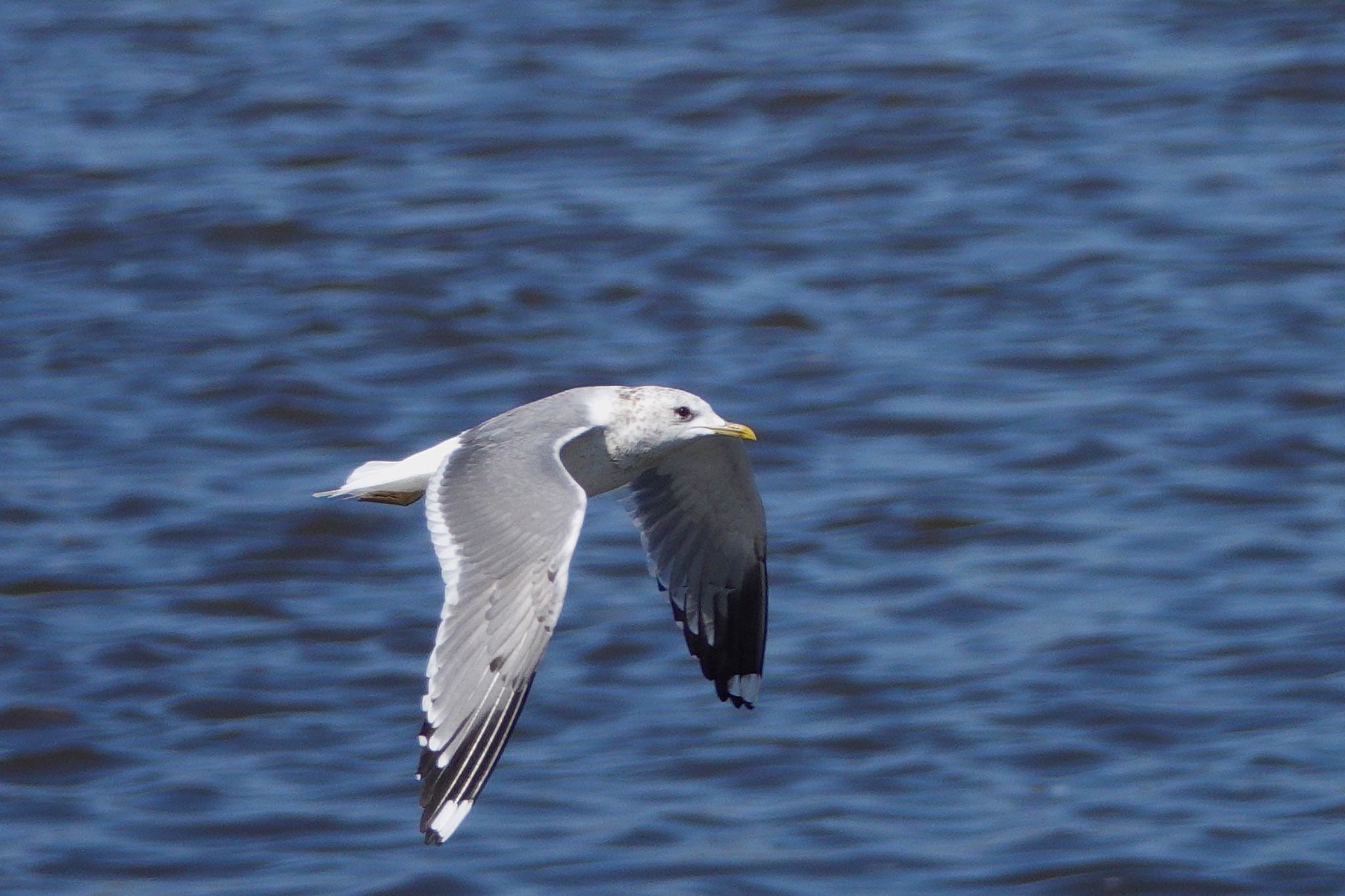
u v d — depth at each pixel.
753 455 17.88
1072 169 24.48
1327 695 13.26
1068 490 16.91
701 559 10.16
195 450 18.28
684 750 13.00
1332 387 18.59
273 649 14.64
